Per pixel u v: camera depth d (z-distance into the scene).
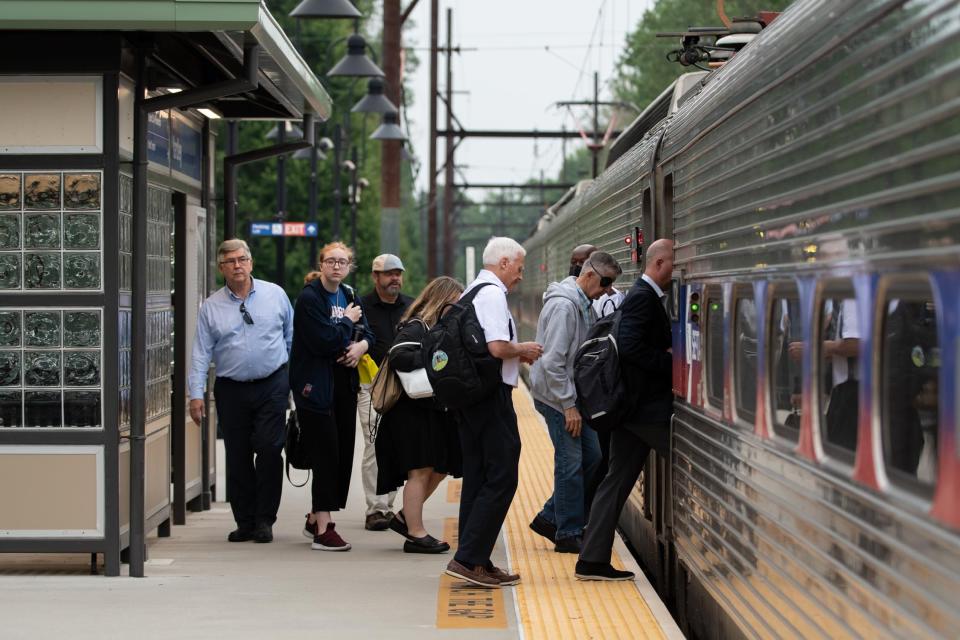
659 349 20.64
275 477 25.05
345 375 25.38
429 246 110.06
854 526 10.80
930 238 9.05
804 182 12.58
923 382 10.21
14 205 20.91
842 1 11.55
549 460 36.94
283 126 65.00
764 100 14.45
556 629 17.28
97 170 20.84
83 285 20.88
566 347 22.69
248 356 24.70
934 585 8.91
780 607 13.43
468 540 20.08
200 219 28.47
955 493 8.47
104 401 20.83
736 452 15.79
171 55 24.70
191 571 21.92
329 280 24.23
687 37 25.62
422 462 23.84
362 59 56.69
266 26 21.22
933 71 9.16
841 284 11.19
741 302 15.70
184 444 27.64
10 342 20.89
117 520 20.89
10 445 20.84
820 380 11.95
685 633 20.55
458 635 17.02
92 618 18.06
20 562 23.00
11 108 20.86
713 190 17.55
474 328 19.55
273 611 18.56
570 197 59.28
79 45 20.66
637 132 32.19
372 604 19.05
